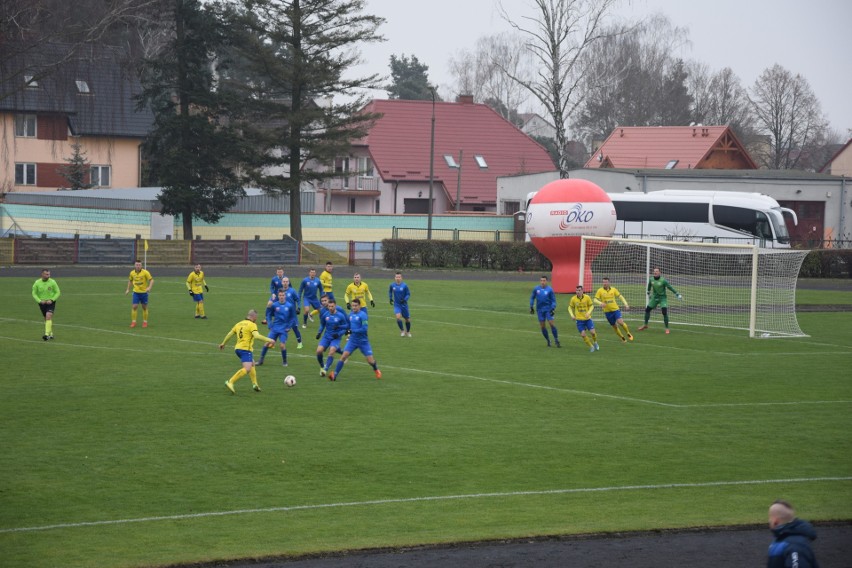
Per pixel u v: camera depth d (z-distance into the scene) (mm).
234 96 103625
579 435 31828
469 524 23234
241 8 102438
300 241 107438
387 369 43688
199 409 34469
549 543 22281
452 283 87688
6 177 118438
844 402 37688
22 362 43250
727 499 25422
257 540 21875
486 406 36000
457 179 145375
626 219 110250
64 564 20156
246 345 37500
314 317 61688
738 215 107125
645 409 35969
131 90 122438
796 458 29469
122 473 26672
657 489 26203
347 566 20688
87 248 95938
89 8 90938
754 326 58062
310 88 105500
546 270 102875
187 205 103688
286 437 30797
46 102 117750
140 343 49438
